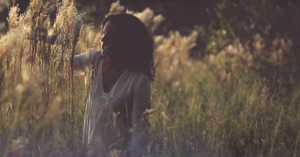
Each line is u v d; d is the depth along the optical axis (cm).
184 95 742
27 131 330
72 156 330
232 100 685
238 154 455
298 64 843
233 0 957
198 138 424
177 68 1009
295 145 470
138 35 346
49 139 327
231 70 908
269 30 898
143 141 336
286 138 505
